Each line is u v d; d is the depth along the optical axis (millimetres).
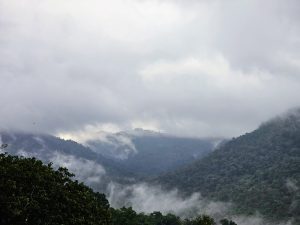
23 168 46406
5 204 40719
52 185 47344
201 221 67188
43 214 43375
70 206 47125
